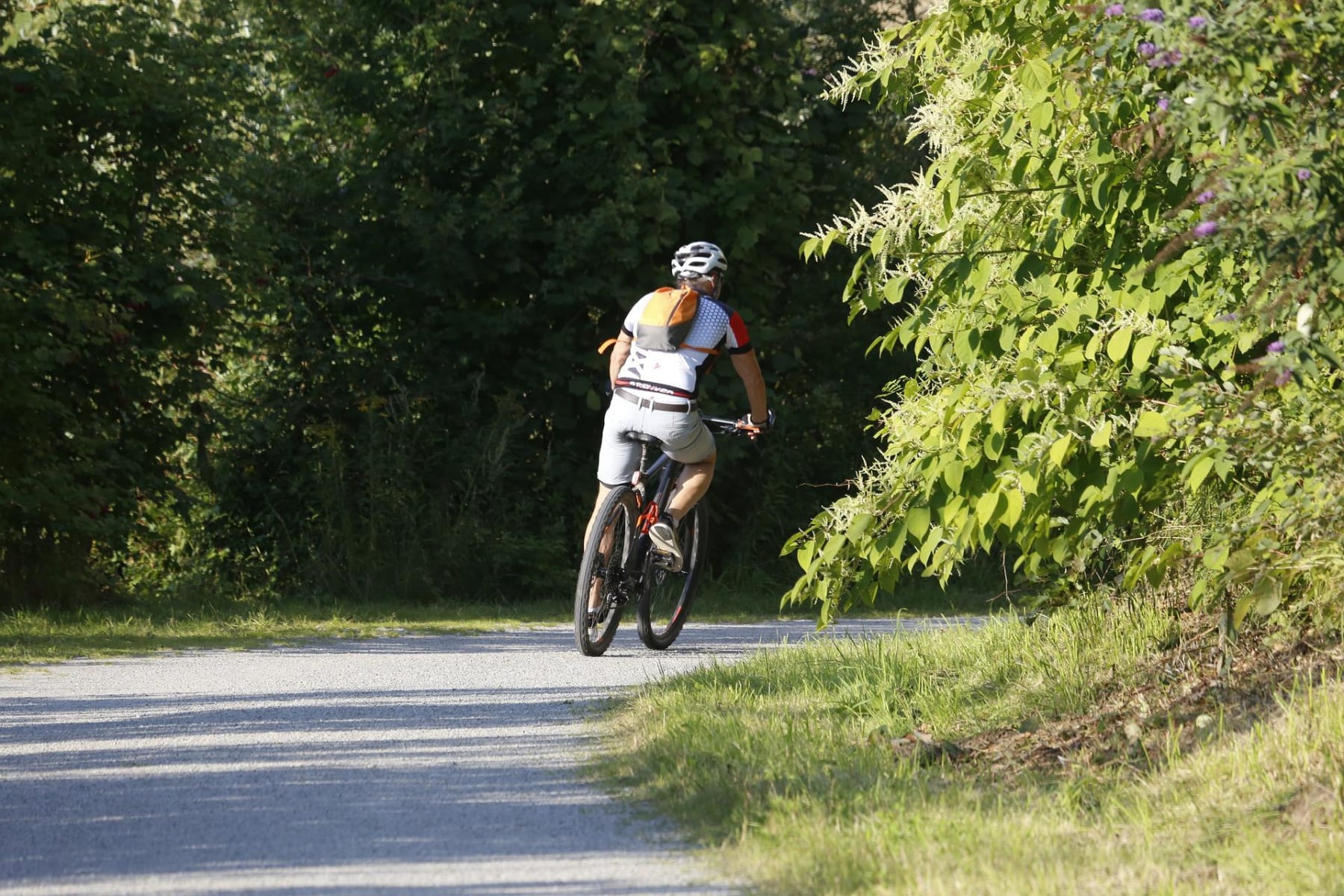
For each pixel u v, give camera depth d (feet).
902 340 77.56
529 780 62.64
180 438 158.10
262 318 177.88
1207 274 67.87
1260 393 58.29
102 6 151.94
